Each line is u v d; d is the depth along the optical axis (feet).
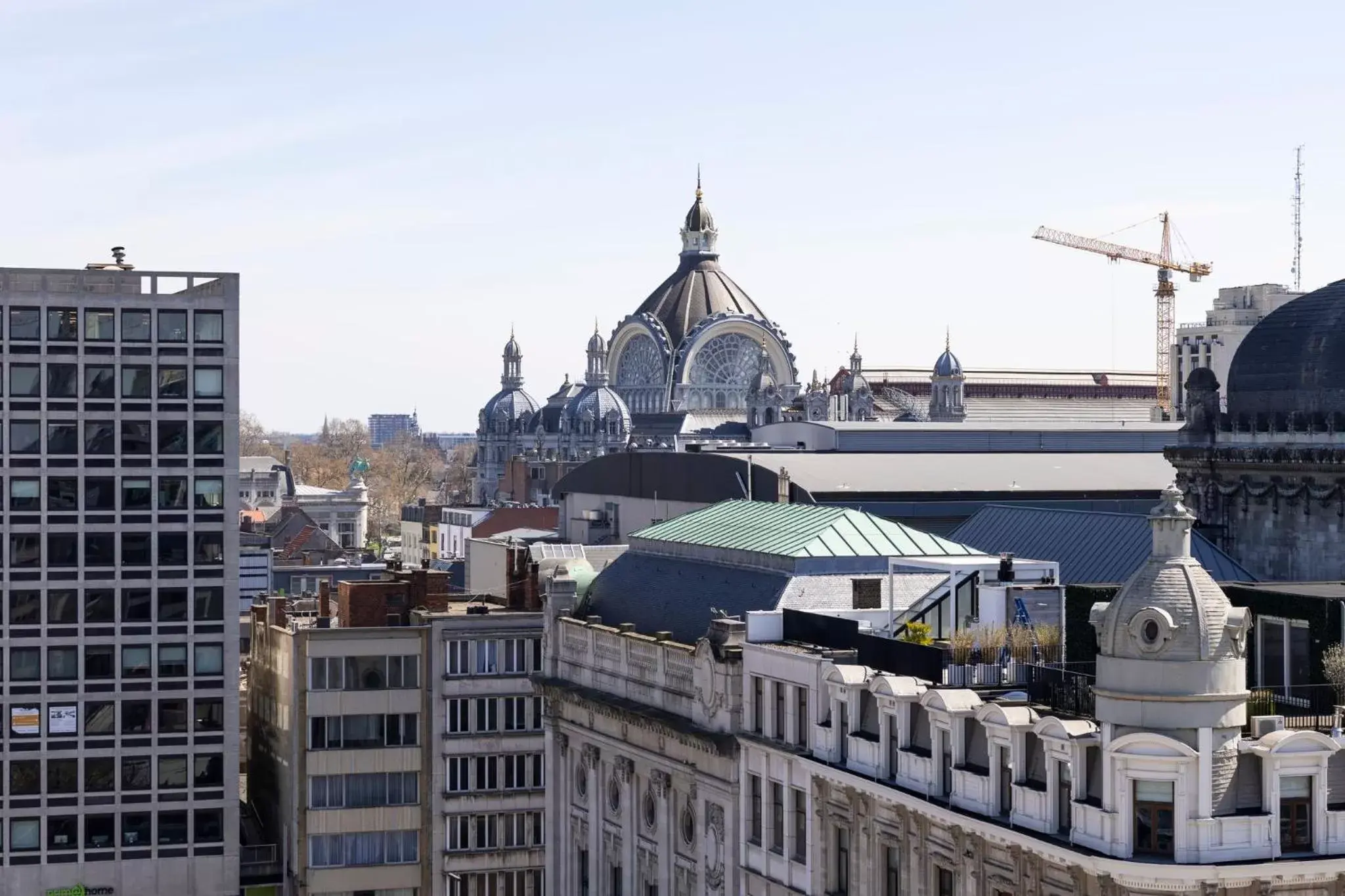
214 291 472.85
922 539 344.49
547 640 408.87
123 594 469.57
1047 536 407.64
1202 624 221.66
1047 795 236.22
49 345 465.47
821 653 295.89
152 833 472.44
